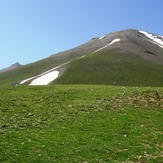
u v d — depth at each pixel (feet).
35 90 205.57
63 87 218.38
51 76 525.75
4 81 615.57
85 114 152.35
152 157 106.11
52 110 158.40
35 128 130.11
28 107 162.09
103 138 121.19
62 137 120.26
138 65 560.20
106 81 486.79
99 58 581.12
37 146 109.91
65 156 102.83
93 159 101.65
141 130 132.87
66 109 160.45
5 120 138.10
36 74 601.21
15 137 118.01
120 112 157.07
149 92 188.55
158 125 140.56
